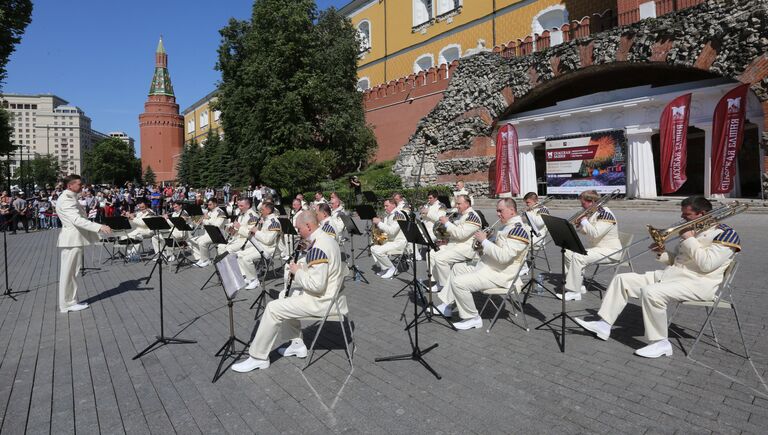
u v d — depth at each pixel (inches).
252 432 138.4
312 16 1390.3
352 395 159.6
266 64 1225.4
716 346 190.1
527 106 991.6
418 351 188.1
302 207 494.9
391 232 354.3
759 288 269.9
